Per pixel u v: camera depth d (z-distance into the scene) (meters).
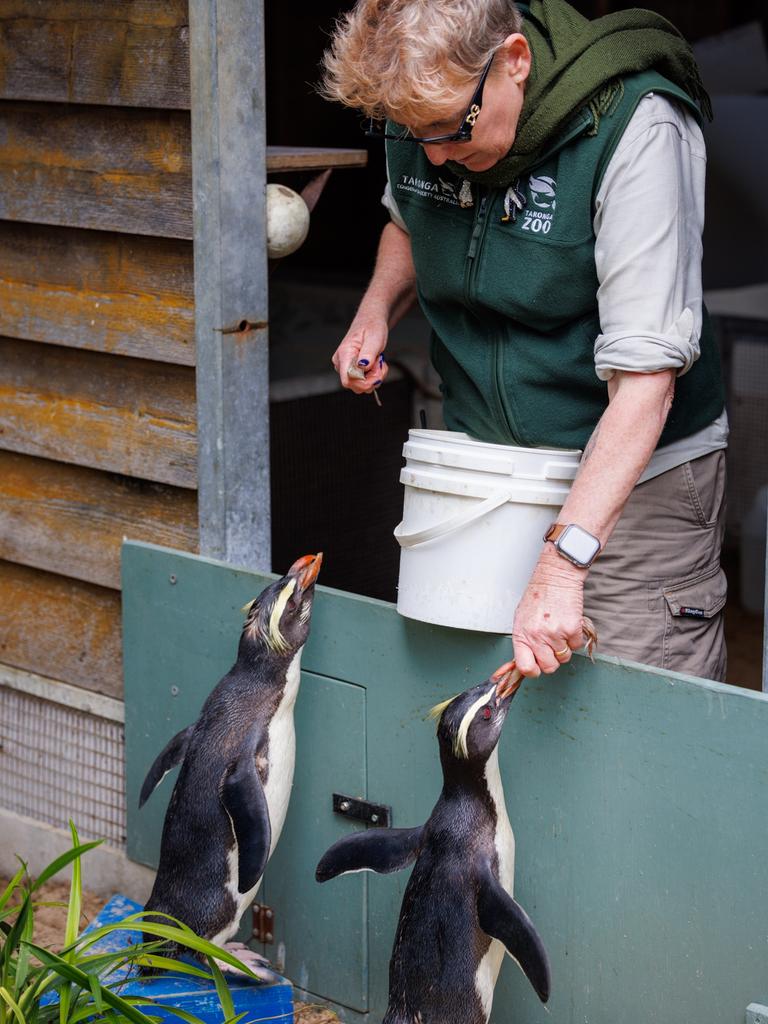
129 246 3.07
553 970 2.54
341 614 2.75
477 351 2.50
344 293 5.84
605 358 2.15
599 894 2.44
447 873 2.31
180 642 3.07
